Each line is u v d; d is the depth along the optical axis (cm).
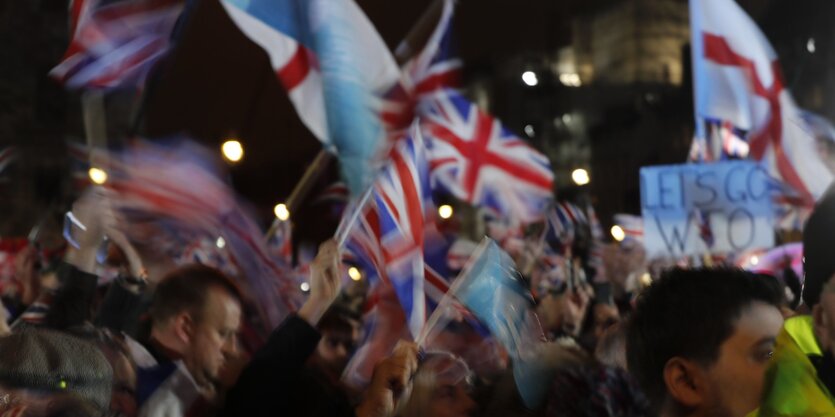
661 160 3650
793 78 1720
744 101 892
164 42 616
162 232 555
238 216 571
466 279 365
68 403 240
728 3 884
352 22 621
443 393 326
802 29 1720
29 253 608
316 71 619
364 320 511
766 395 246
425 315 473
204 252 561
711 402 257
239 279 561
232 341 374
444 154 773
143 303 456
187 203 561
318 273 363
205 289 372
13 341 244
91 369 248
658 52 4031
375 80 620
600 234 970
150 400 367
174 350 371
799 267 874
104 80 593
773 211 899
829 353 244
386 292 512
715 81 893
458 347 386
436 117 768
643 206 948
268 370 335
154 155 566
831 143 887
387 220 465
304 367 344
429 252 594
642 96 3878
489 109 3681
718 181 920
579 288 726
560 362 260
